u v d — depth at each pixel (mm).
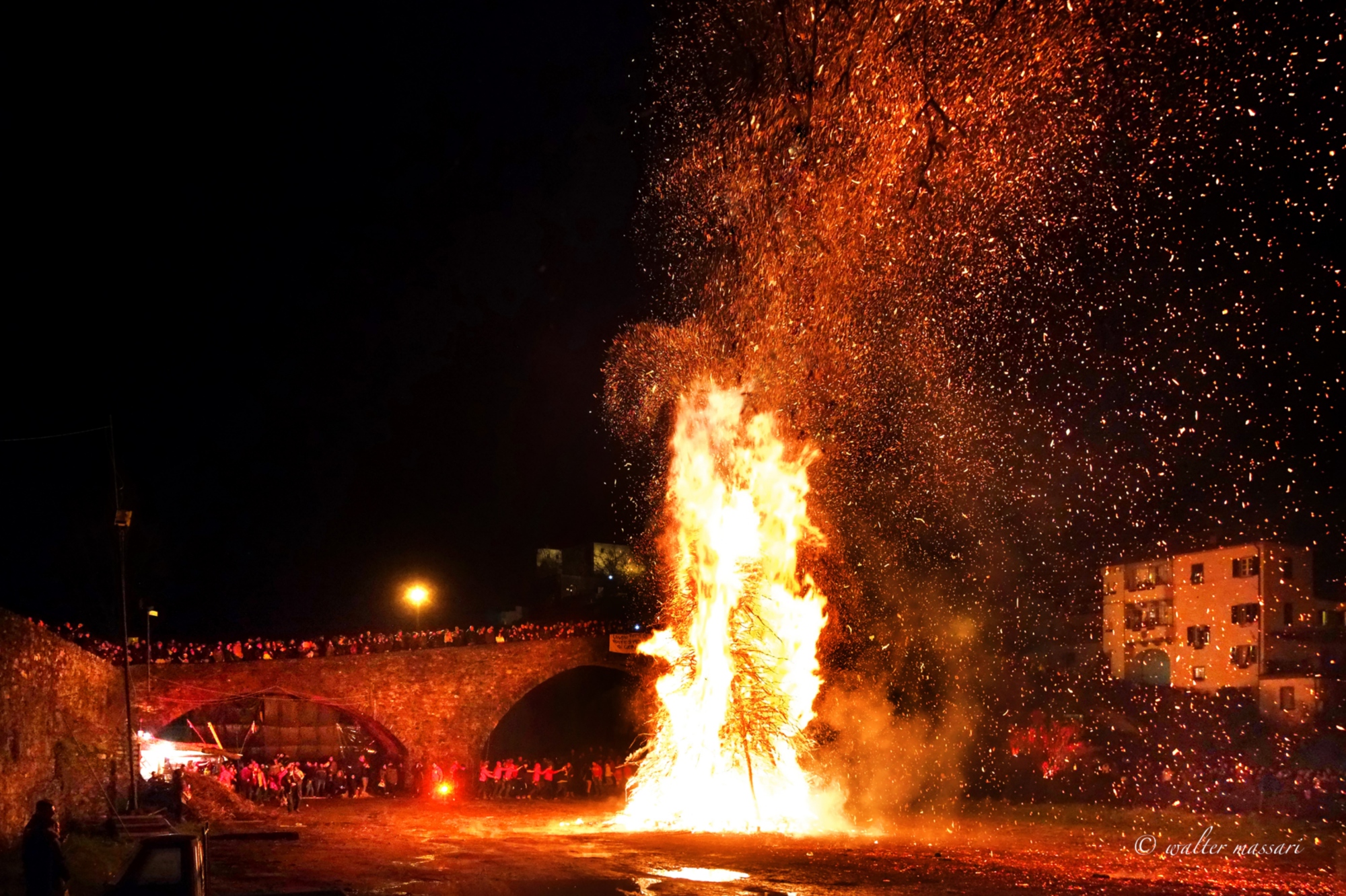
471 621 68750
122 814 30141
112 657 41844
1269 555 45625
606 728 53969
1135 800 34781
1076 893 18062
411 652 46656
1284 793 31359
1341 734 37938
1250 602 45719
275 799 38750
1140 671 49062
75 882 18938
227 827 30500
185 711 42094
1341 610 46406
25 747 23734
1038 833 27141
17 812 22859
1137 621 49656
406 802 41375
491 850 24922
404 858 23656
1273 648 44688
